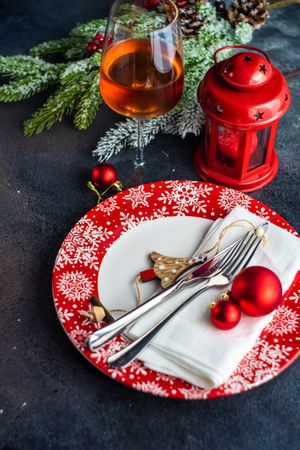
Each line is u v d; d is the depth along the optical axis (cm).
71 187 84
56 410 64
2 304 72
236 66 74
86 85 91
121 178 84
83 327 66
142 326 65
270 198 82
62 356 68
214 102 75
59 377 66
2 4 113
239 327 65
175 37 73
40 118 89
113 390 66
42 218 80
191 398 61
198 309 67
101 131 90
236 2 95
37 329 70
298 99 94
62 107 90
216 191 78
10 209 81
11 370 67
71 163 86
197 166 84
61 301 68
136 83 73
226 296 67
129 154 87
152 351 64
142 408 65
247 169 81
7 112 93
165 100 74
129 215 76
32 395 65
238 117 74
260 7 95
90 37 99
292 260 70
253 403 65
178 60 74
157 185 79
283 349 65
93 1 113
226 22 96
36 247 77
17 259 76
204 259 72
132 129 88
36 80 94
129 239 75
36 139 89
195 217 77
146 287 71
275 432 63
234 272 70
